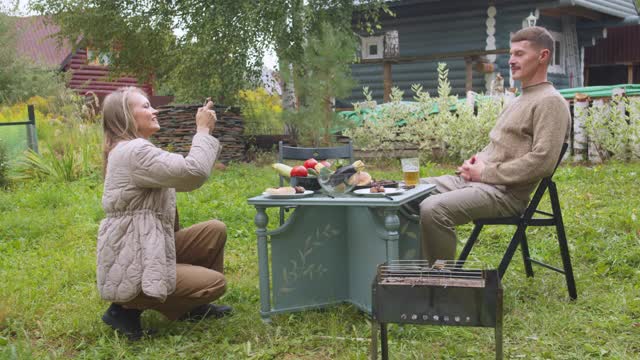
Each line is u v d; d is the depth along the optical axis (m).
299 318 3.64
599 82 21.84
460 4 14.52
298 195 3.45
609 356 2.97
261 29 10.38
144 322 3.60
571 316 3.46
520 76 3.61
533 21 13.44
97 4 11.91
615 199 6.27
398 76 15.66
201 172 3.15
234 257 5.16
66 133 11.05
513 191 3.64
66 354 3.29
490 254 4.89
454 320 2.38
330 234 3.77
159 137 10.98
